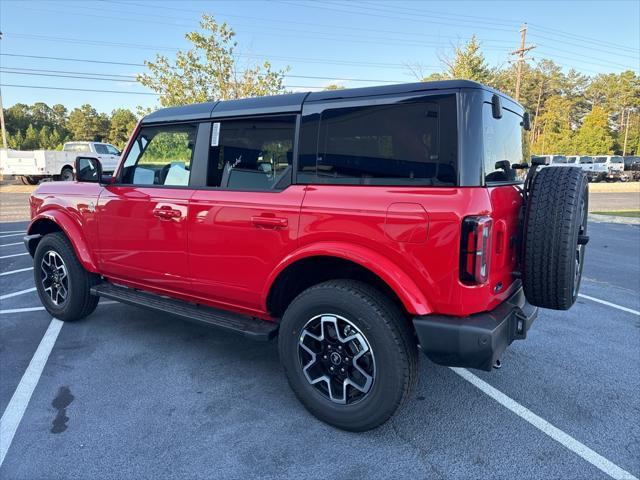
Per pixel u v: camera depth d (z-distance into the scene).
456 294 2.41
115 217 3.91
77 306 4.46
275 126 3.05
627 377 3.58
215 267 3.29
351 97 2.77
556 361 3.87
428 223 2.42
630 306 5.42
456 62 29.03
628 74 64.31
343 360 2.74
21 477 2.41
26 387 3.34
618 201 22.17
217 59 20.23
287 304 3.24
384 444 2.70
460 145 2.41
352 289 2.66
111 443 2.70
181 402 3.16
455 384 3.45
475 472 2.46
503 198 2.67
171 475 2.43
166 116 3.67
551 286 2.72
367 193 2.63
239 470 2.47
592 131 50.38
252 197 3.07
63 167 22.58
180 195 3.46
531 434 2.81
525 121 3.58
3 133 30.06
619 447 2.68
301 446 2.68
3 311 5.02
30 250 4.90
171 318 4.86
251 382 3.46
